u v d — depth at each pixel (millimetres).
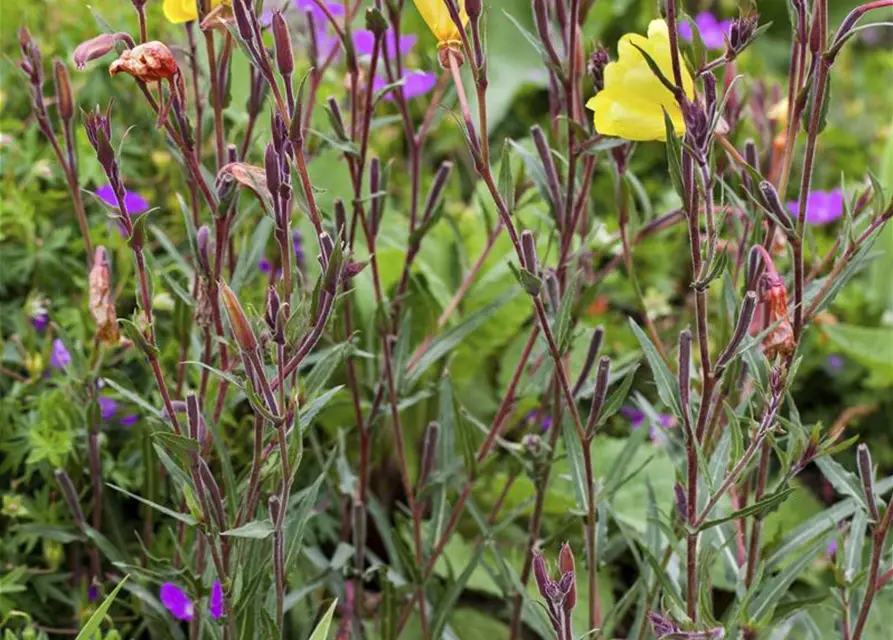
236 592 1576
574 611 1872
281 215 1477
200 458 1524
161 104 1519
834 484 1572
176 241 1930
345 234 1685
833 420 2273
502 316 1975
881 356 2141
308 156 1746
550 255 1961
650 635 1670
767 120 1761
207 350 1593
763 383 1572
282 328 1463
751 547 1607
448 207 2293
